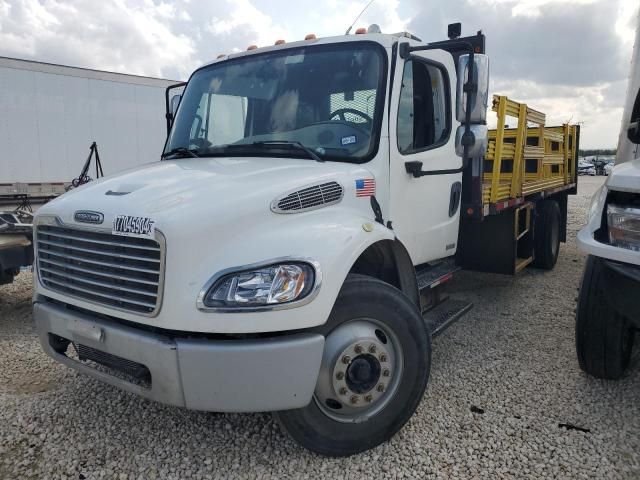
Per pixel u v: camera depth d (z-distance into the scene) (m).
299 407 2.64
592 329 3.57
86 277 2.90
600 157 45.16
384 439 3.06
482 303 5.94
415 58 3.71
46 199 14.95
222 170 3.18
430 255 4.11
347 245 2.80
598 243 3.02
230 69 4.17
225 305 2.47
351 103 3.55
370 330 2.96
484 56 3.32
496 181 5.12
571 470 2.85
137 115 15.58
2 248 5.33
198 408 2.54
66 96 14.16
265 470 2.87
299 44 3.93
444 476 2.81
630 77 5.21
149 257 2.58
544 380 3.90
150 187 2.92
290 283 2.54
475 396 3.67
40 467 2.91
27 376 4.12
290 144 3.52
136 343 2.61
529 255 6.72
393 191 3.53
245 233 2.64
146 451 3.05
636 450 3.01
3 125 13.22
